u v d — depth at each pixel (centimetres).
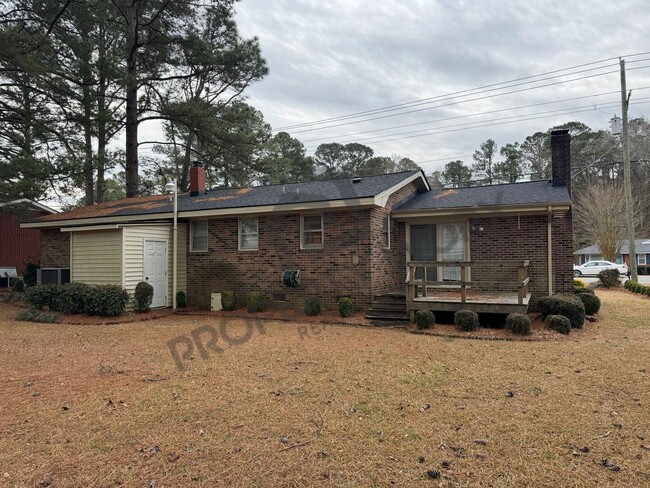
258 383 569
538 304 1061
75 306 1220
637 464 342
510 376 591
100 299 1177
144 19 2159
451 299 1031
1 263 2138
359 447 378
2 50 1384
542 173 4634
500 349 764
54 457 364
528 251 1195
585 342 812
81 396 523
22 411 473
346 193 1219
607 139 4147
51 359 724
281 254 1274
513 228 1214
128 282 1264
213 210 1327
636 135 4128
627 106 2059
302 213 1245
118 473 337
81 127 1911
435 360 687
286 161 3256
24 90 1694
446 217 1295
